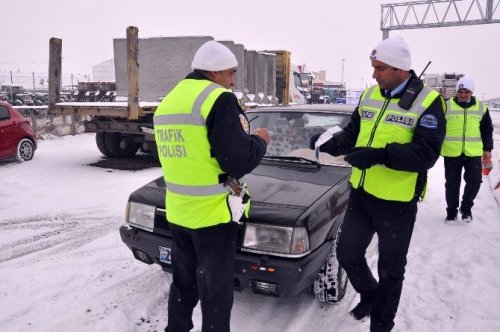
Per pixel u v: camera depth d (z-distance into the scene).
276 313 2.96
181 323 2.43
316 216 2.59
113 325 2.82
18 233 4.77
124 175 7.65
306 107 4.12
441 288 3.38
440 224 4.93
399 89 2.30
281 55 12.51
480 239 4.41
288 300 3.12
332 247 2.87
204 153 2.05
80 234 4.73
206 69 2.12
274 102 11.74
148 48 9.62
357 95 28.97
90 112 8.27
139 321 2.90
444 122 2.20
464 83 4.57
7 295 3.30
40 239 4.58
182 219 2.17
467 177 4.82
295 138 3.77
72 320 2.94
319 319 2.89
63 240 4.54
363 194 2.43
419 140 2.15
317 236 2.59
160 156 2.23
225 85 2.21
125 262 3.93
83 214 5.46
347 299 3.15
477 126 4.69
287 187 2.94
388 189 2.31
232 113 1.99
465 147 4.68
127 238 2.96
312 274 2.59
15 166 8.38
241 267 2.52
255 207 2.62
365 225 2.49
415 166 2.13
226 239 2.18
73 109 8.57
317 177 3.16
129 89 7.50
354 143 2.58
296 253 2.45
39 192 6.46
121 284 3.47
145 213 2.89
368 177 2.38
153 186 3.08
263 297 3.17
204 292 2.21
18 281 3.55
